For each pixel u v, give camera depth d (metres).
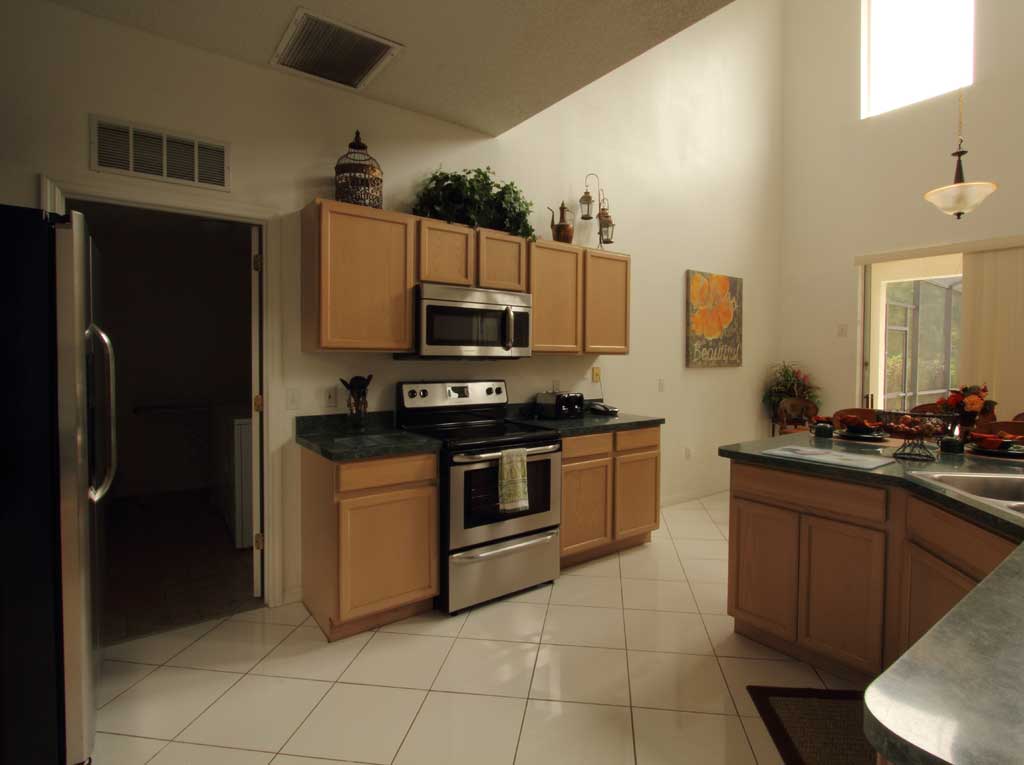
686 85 4.64
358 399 2.81
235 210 2.56
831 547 2.05
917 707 0.57
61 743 1.54
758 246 5.33
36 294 1.49
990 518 1.40
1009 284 4.19
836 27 5.20
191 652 2.28
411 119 3.08
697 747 1.72
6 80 2.08
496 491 2.73
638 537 3.60
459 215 2.99
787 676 2.10
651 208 4.36
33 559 1.49
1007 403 4.20
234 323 5.17
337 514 2.30
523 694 2.00
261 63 2.59
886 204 4.88
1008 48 4.23
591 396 3.99
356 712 1.90
